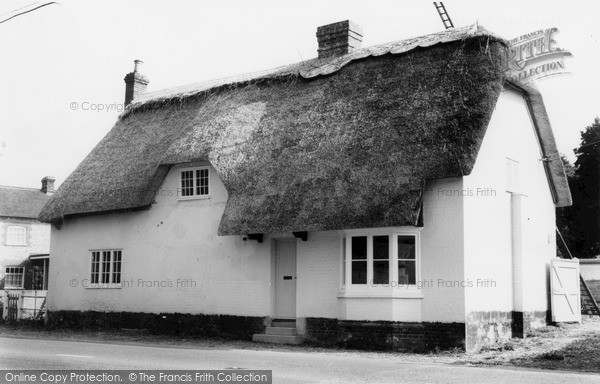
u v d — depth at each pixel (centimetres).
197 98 2291
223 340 1869
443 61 1736
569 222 3644
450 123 1592
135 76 2633
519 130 1948
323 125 1817
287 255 1883
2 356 1299
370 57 1892
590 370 1179
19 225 4628
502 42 1702
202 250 2039
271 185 1786
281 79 2066
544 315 1975
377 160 1638
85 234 2366
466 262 1577
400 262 1636
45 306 2661
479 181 1672
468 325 1562
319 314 1750
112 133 2484
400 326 1600
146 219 2195
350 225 1580
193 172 2105
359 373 1084
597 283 2408
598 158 3609
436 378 1023
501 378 1027
